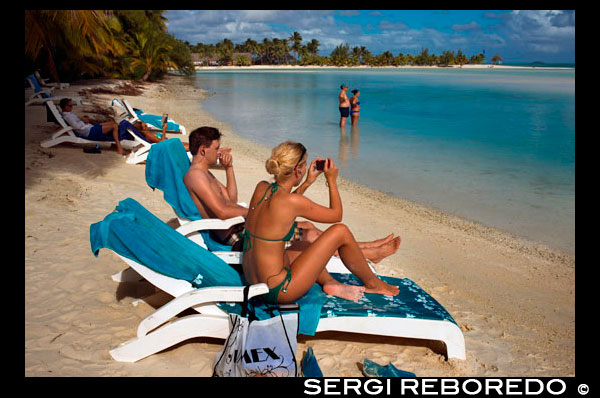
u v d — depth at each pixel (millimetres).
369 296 3283
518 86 45750
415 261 5449
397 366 3057
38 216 5445
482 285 4895
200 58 137250
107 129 9258
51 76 23797
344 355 3150
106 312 3459
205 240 3832
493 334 3799
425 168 10570
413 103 26562
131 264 3047
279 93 34156
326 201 7660
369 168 10469
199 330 2949
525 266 5473
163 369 2842
